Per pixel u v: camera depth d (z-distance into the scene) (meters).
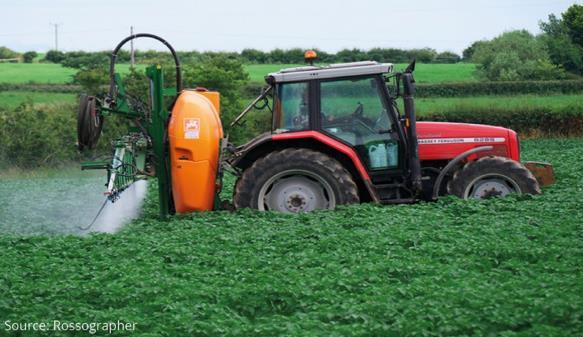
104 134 37.84
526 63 96.56
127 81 45.47
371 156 17.98
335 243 14.25
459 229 15.13
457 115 56.53
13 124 37.97
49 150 37.69
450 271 12.00
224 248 14.27
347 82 17.98
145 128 18.16
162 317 10.29
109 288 11.48
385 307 10.30
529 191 18.30
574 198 18.38
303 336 9.27
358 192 18.34
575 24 105.62
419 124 18.95
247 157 18.52
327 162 17.66
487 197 18.38
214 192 18.05
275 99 18.12
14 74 101.31
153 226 16.89
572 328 9.56
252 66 109.88
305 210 17.88
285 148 18.27
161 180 18.02
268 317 10.55
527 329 9.67
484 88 77.38
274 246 14.29
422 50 122.62
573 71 101.50
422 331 9.49
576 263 12.45
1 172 36.22
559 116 54.12
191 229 16.05
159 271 12.66
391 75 18.17
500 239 14.12
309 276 11.91
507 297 10.51
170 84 46.72
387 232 14.84
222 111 45.50
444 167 18.91
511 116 55.09
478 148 18.55
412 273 12.24
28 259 13.71
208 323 9.91
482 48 103.38
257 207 17.78
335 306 10.55
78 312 10.54
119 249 14.34
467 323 9.69
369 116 17.95
